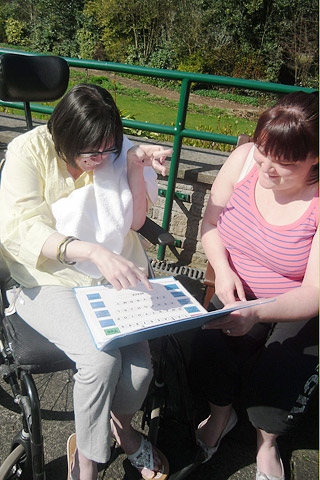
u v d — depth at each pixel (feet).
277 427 5.55
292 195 5.60
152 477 5.67
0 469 5.30
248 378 5.71
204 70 57.21
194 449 6.07
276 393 5.41
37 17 72.13
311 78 54.34
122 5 60.03
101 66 9.50
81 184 5.65
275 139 4.97
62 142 5.20
